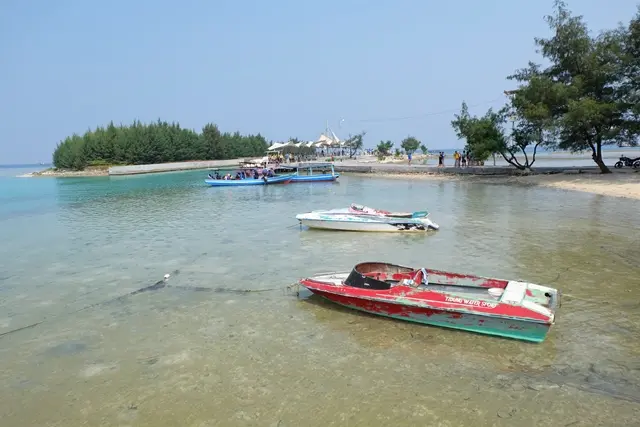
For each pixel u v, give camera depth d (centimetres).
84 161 8438
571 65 3544
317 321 1011
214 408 695
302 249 1719
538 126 3822
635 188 2838
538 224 1983
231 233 2072
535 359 810
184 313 1089
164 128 8906
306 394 723
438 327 952
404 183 4409
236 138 10856
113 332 994
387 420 651
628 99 3309
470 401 691
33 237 2130
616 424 629
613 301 1058
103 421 676
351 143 9694
